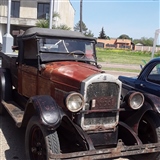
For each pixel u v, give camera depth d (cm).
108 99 410
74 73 428
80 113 392
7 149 488
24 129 590
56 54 509
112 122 424
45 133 370
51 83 452
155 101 441
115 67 2166
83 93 390
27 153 421
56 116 366
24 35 547
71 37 529
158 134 438
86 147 380
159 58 575
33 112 414
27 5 3781
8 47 1672
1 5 3784
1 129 583
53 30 573
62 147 426
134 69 2112
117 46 8388
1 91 620
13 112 503
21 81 570
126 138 445
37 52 498
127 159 480
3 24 3834
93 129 409
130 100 423
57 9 3597
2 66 741
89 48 545
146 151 403
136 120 454
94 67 482
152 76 568
